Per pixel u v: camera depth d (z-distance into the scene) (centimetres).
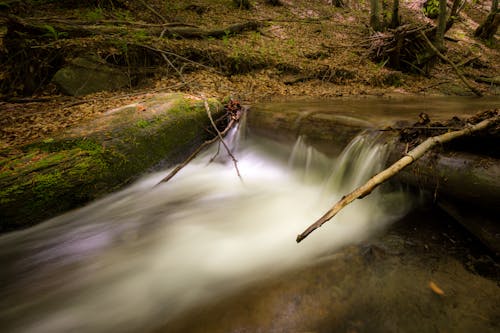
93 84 725
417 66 1057
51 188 378
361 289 217
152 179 493
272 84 873
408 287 217
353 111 556
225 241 339
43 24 788
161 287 267
